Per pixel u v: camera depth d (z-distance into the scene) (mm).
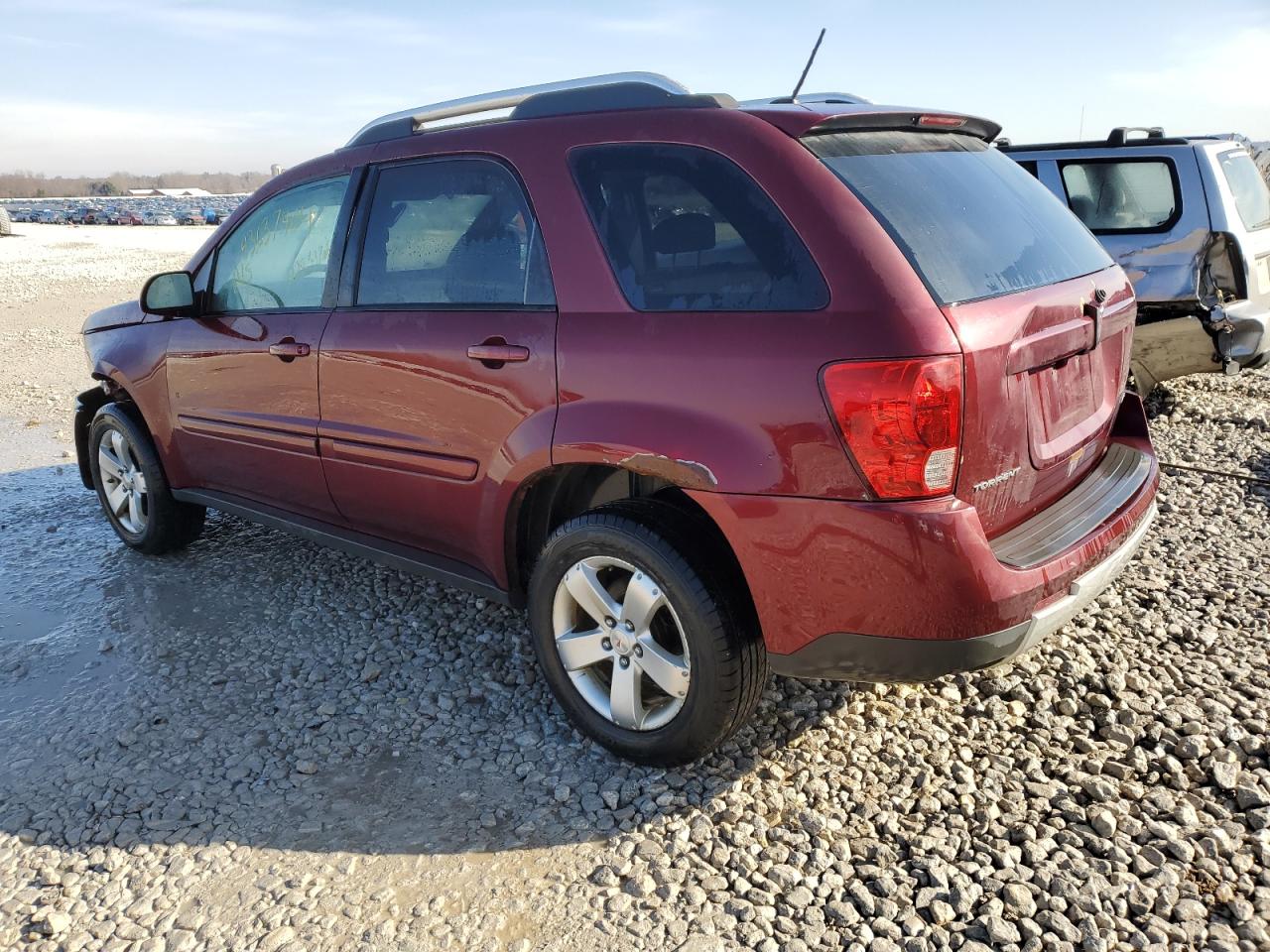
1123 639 3598
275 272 3895
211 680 3598
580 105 3029
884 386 2287
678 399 2598
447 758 3080
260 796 2918
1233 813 2658
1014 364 2479
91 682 3625
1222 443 5965
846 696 3285
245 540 5027
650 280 2729
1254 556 4281
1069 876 2443
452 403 3145
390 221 3441
